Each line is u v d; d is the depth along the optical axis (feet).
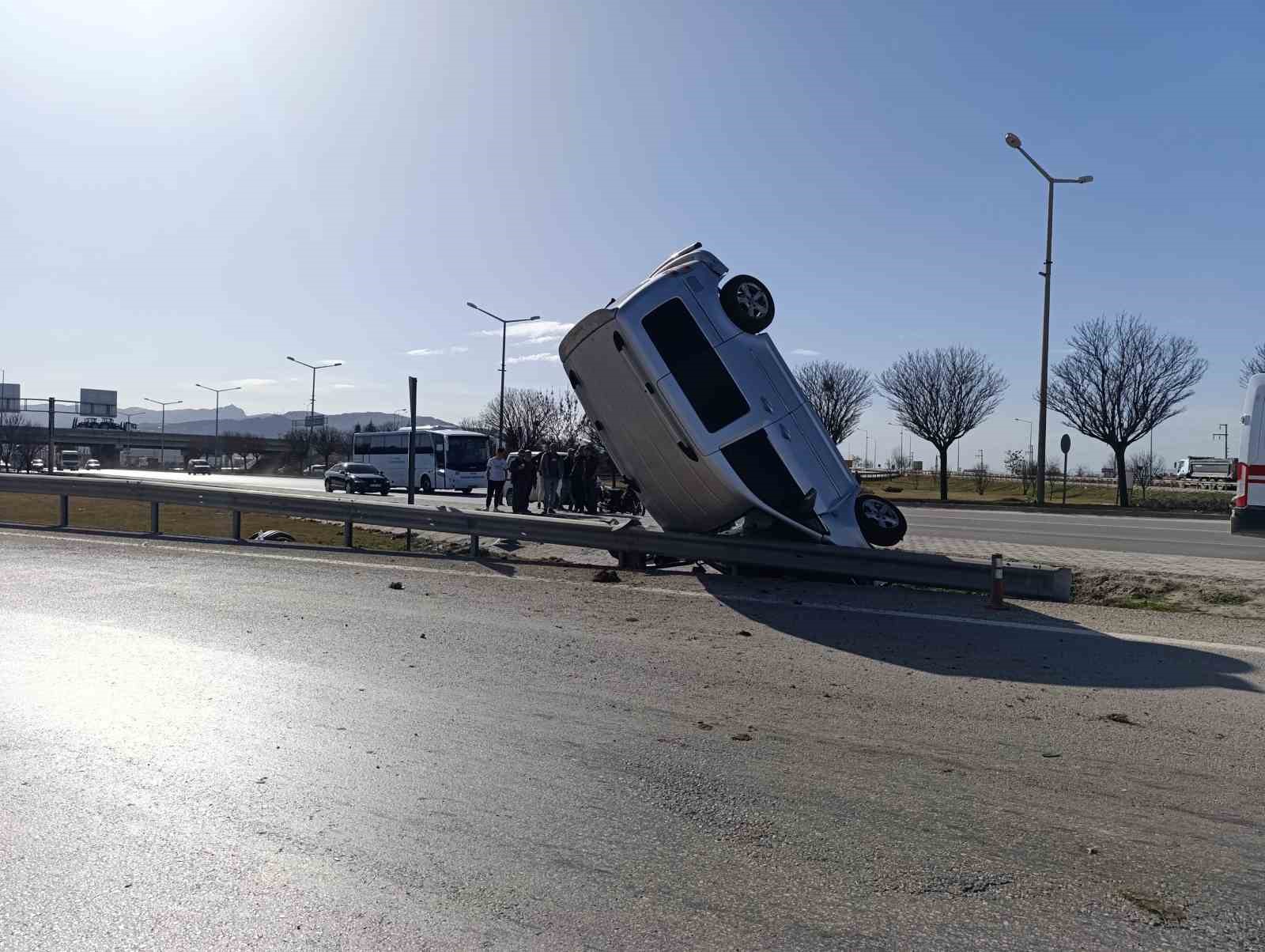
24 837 13.33
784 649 26.04
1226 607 34.17
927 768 16.58
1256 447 51.67
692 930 11.03
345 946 10.60
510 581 37.78
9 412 337.93
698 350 32.78
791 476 33.94
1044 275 98.07
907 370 139.03
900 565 34.06
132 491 53.62
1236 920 11.37
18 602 31.45
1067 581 32.99
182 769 15.98
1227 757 17.28
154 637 26.23
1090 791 15.52
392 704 20.06
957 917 11.39
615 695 21.08
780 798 15.08
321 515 49.06
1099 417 115.24
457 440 147.95
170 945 10.61
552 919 11.24
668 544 38.91
